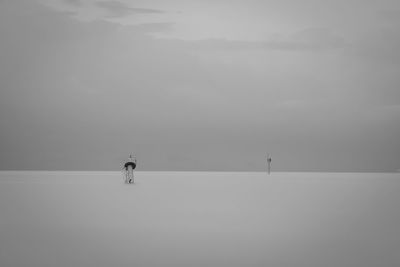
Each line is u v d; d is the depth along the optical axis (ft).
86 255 61.21
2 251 63.52
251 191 161.68
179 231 78.74
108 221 89.40
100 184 195.62
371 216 97.76
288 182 226.99
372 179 272.92
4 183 197.47
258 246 66.69
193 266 55.88
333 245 67.51
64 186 179.73
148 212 101.96
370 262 57.47
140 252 62.64
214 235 74.90
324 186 194.49
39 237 73.36
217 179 257.14
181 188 173.88
